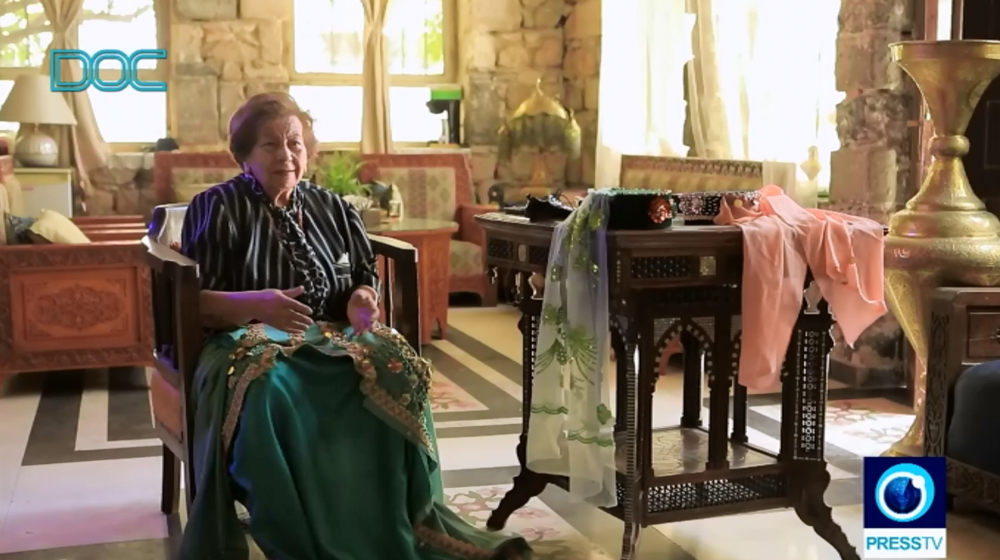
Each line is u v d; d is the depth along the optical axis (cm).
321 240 263
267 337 241
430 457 245
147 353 443
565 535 279
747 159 516
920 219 328
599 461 242
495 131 720
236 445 225
